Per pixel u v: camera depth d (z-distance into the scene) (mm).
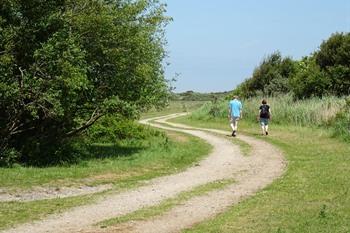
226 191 13414
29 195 12773
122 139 26906
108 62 19391
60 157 18734
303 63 52719
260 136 27484
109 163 18328
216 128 35562
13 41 16859
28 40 17203
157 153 21078
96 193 13227
